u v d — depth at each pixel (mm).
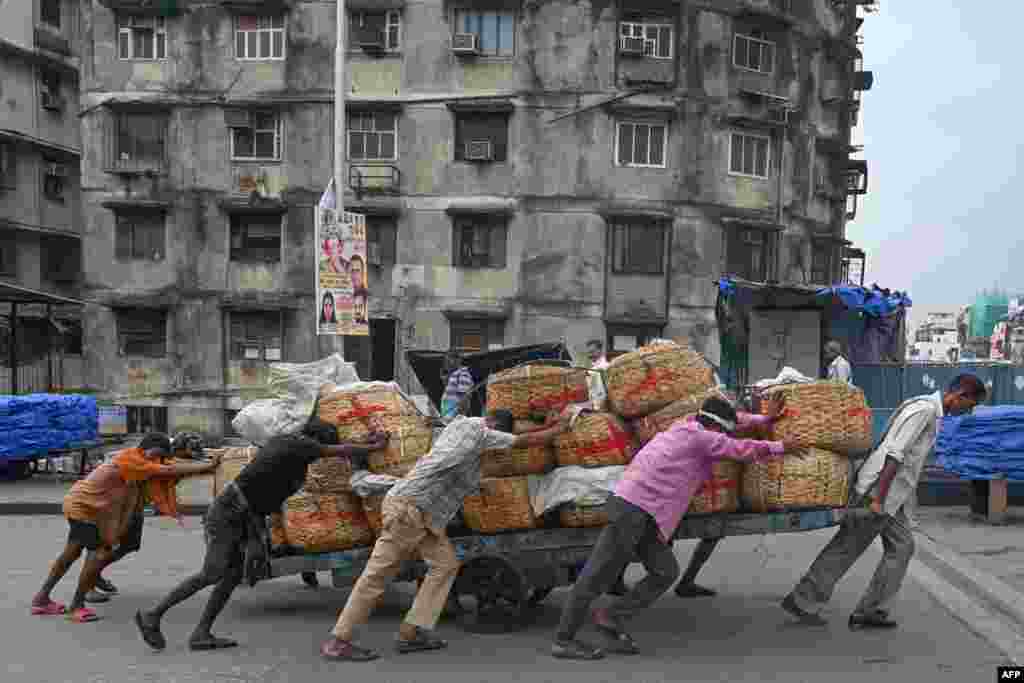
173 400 25625
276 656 5340
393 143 25172
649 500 5129
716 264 24828
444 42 24750
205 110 25578
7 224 28672
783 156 26109
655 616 6191
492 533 5781
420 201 24906
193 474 6500
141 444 6387
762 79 25984
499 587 5797
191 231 25688
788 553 8367
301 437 5598
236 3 25094
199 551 8547
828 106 29641
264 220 25609
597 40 24312
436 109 24812
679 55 24516
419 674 4965
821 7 28469
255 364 25578
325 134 25188
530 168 24453
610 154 24344
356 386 6215
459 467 5320
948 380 14758
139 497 6621
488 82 24672
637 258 24562
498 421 5551
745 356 16234
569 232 24406
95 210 26062
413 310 24938
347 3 24828
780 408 5742
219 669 5098
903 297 16062
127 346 26188
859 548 5770
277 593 7059
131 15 25812
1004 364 14547
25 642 5664
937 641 5551
